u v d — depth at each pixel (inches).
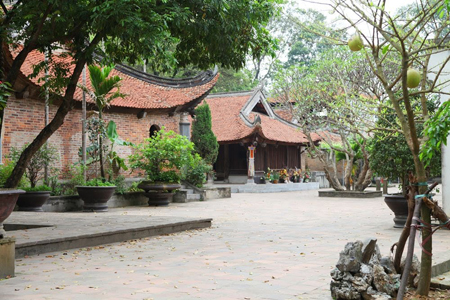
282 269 307.9
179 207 815.1
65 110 435.8
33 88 708.7
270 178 1406.3
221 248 391.5
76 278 285.6
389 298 221.9
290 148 1595.7
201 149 1174.3
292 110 1100.5
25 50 412.5
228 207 813.9
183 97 971.9
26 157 422.3
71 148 789.2
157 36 400.5
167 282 274.1
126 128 887.1
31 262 335.9
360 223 572.1
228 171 1471.5
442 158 488.1
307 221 595.8
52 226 456.8
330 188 1605.6
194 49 524.4
